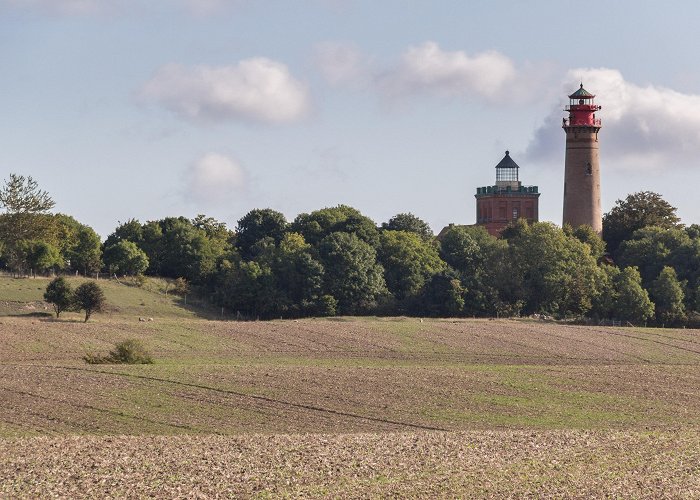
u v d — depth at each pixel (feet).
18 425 247.29
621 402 299.79
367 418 267.18
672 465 209.67
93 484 182.39
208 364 350.84
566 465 207.10
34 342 397.80
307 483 186.70
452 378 325.01
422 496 180.34
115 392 287.69
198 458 202.69
